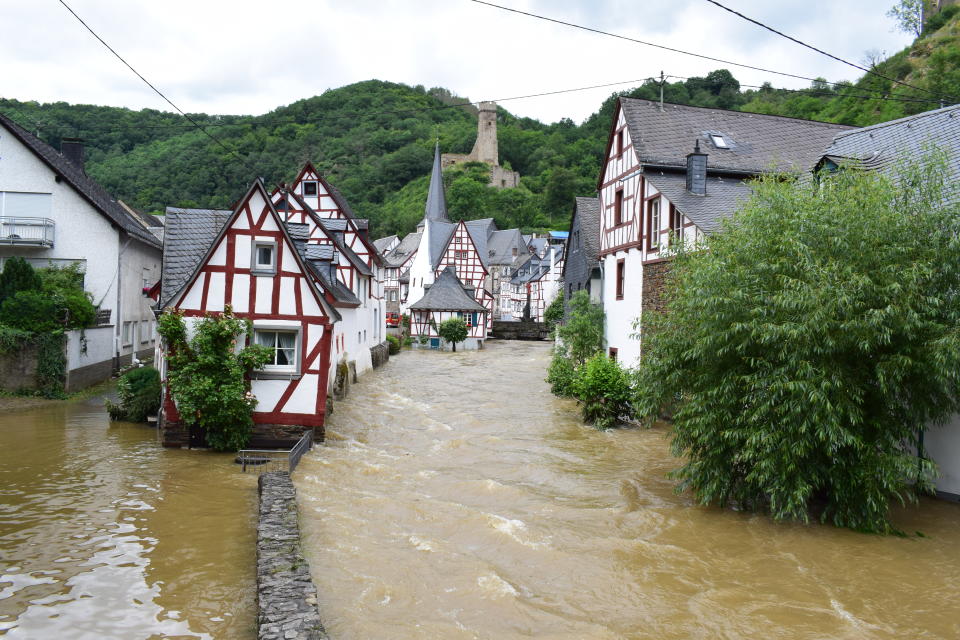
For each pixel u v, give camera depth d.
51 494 10.12
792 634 6.30
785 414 8.80
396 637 6.10
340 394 19.84
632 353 19.83
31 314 18.44
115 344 22.81
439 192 71.75
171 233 15.45
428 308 46.03
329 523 9.12
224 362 12.83
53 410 17.08
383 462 12.73
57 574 7.25
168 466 11.92
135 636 5.98
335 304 19.39
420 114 114.62
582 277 27.47
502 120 131.75
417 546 8.41
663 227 17.89
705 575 7.68
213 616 6.40
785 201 9.63
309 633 5.46
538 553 8.26
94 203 22.33
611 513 9.91
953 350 7.95
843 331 8.50
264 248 13.71
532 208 93.06
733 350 9.52
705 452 9.97
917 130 14.05
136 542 8.26
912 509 10.15
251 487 10.78
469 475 11.97
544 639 6.14
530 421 17.48
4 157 21.78
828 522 9.55
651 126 20.39
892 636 6.28
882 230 8.87
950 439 10.48
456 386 24.47
